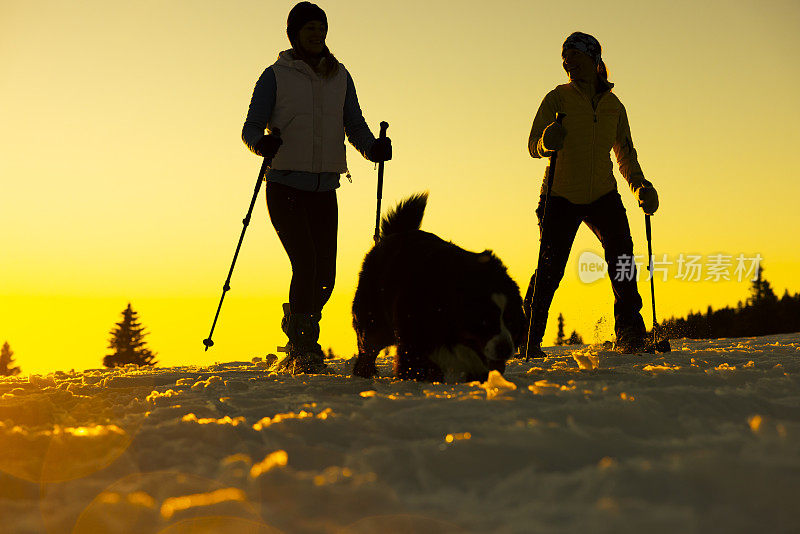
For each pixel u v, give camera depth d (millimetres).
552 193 6758
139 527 1513
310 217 5723
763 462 1604
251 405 3213
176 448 2178
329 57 5781
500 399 2775
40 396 3621
